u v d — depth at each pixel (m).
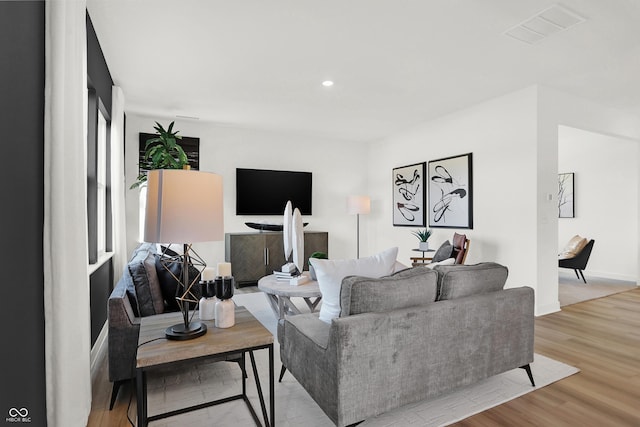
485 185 4.40
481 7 2.38
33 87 1.49
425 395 1.84
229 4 2.36
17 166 1.40
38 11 1.52
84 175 1.77
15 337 1.39
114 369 2.01
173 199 1.52
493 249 4.29
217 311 1.77
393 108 4.70
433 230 5.28
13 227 1.38
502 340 2.12
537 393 2.16
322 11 2.44
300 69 3.43
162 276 2.75
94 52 2.73
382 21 2.57
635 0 2.29
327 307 2.08
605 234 5.94
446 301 1.96
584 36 2.77
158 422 1.86
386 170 6.47
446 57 3.16
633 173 5.61
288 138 6.29
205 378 2.37
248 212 5.90
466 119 4.70
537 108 3.81
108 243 3.70
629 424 1.84
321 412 1.96
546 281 3.88
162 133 4.42
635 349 2.86
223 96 4.24
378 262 2.14
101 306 3.04
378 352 1.70
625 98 4.23
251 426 1.82
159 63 3.30
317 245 6.01
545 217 3.89
